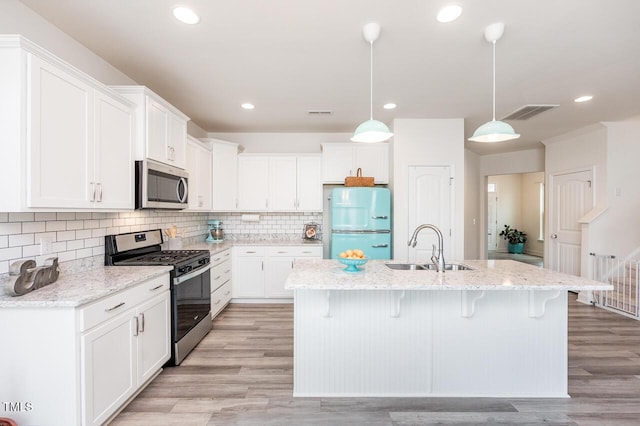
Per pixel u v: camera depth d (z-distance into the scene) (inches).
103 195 80.4
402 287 71.9
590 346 116.0
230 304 169.0
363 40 88.0
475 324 86.2
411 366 86.3
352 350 86.0
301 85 120.0
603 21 78.6
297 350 86.0
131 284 77.5
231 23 80.0
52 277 74.3
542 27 81.4
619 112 150.2
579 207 188.2
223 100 135.9
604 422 74.6
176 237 140.9
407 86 120.8
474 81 116.0
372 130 85.1
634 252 171.0
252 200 179.0
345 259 85.4
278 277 169.6
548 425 73.5
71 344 61.2
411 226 162.9
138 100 95.3
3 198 58.9
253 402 82.1
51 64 64.4
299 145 192.9
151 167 98.2
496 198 386.6
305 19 78.4
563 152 199.0
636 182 169.5
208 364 102.3
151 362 87.7
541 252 348.5
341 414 77.7
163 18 77.8
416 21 79.0
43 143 62.7
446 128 162.2
